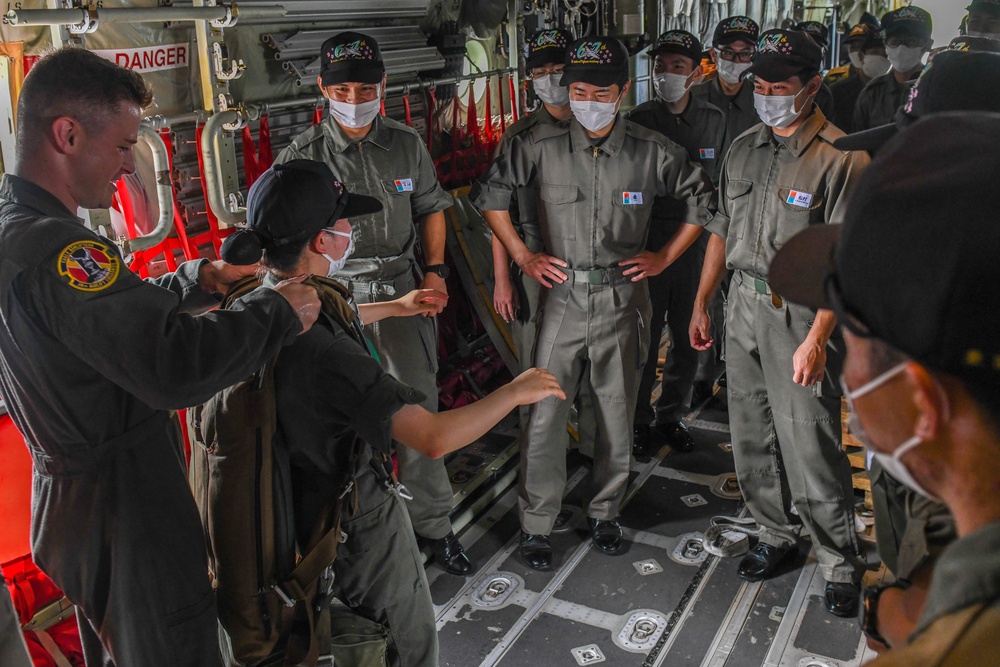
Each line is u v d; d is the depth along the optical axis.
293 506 2.02
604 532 3.64
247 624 1.93
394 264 3.35
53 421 1.73
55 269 1.59
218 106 3.22
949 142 0.63
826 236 0.90
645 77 6.31
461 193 4.80
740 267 3.19
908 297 0.61
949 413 0.63
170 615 1.85
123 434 1.78
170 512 1.85
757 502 3.42
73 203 1.76
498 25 5.13
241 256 1.89
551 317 3.57
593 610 3.23
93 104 1.69
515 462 4.40
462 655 3.00
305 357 1.90
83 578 1.82
